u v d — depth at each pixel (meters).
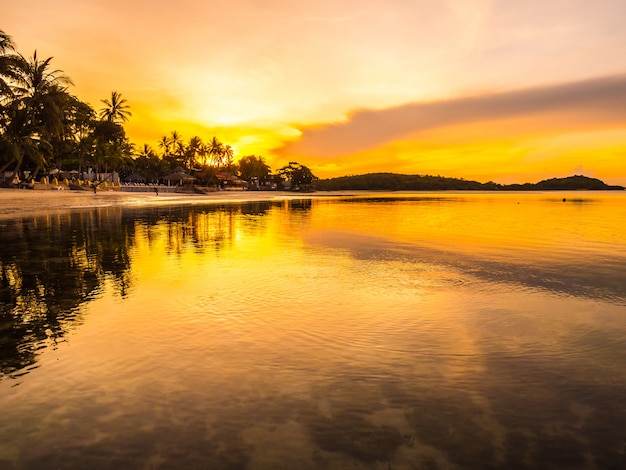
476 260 12.64
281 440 3.60
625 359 5.36
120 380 4.68
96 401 4.23
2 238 17.22
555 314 7.24
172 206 47.75
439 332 6.30
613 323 6.78
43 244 15.48
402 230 21.94
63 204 40.59
